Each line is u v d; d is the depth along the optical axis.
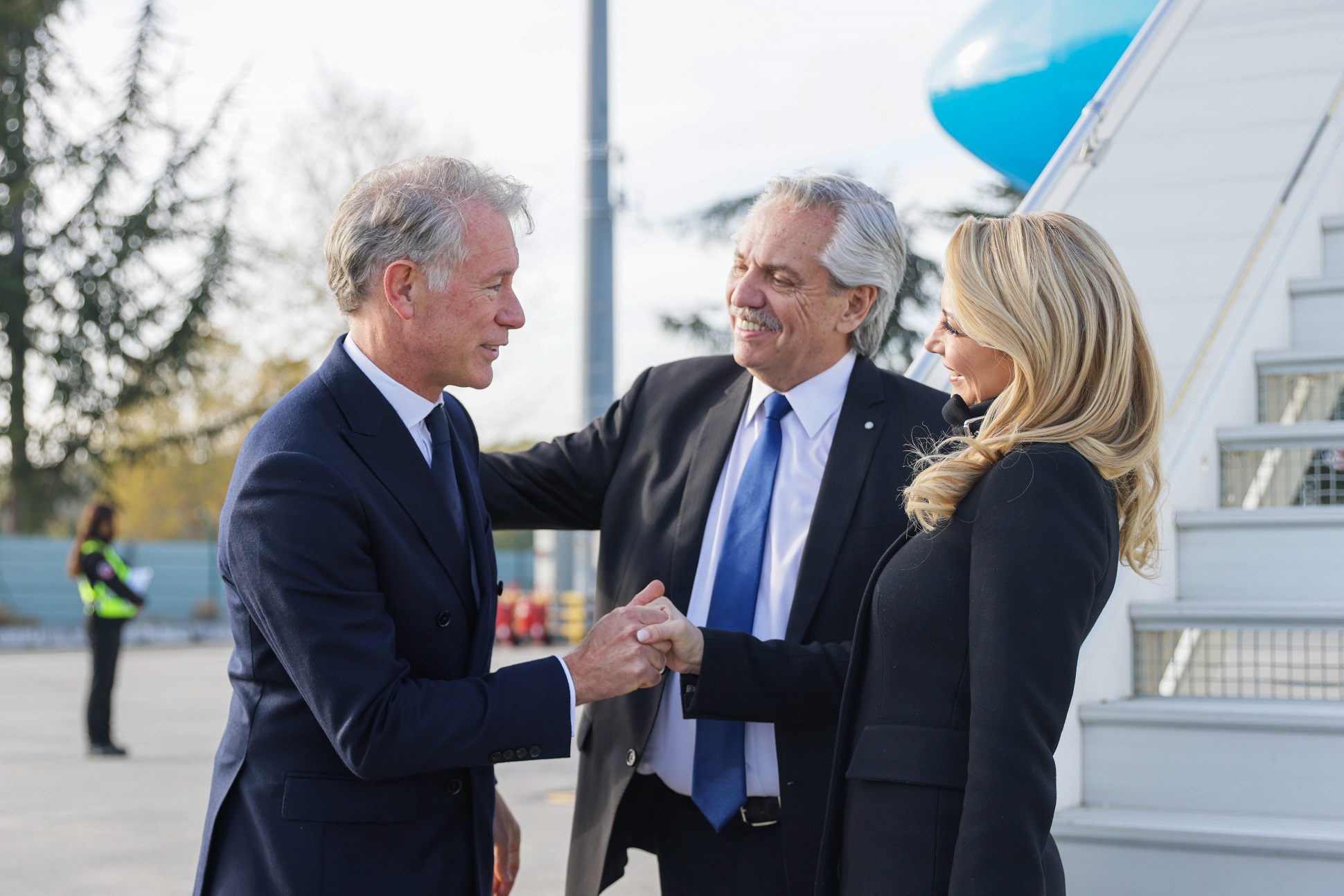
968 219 1.71
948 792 1.54
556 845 4.86
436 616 1.74
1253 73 3.55
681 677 1.94
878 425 2.12
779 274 2.07
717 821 2.04
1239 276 3.46
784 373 2.15
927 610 1.59
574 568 14.59
